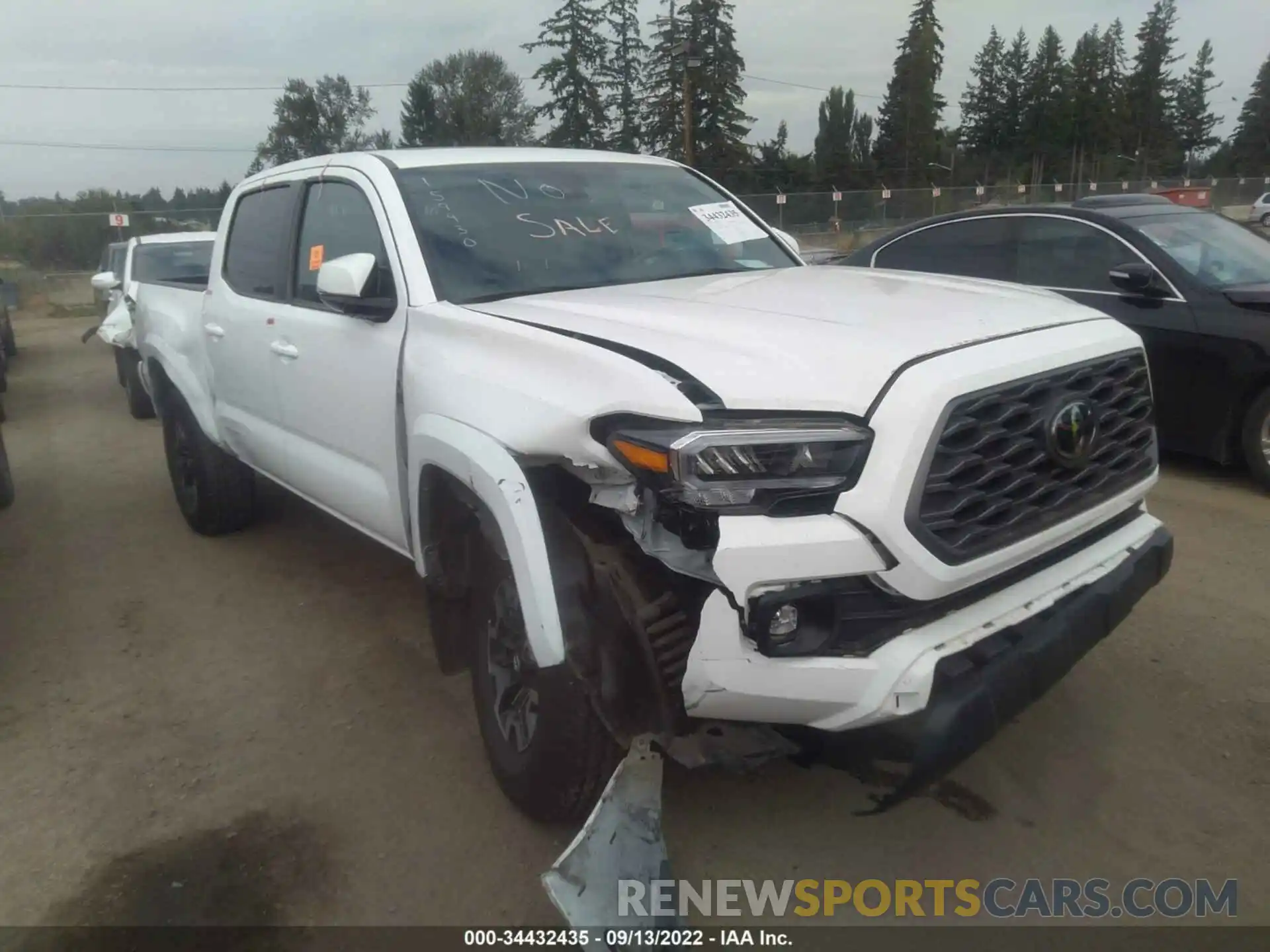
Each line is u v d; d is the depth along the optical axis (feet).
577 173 13.69
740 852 9.79
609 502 8.19
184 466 19.27
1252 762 10.90
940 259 24.22
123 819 10.56
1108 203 22.40
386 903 9.24
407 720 12.38
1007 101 246.27
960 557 7.89
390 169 12.50
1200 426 19.99
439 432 9.66
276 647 14.48
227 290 16.03
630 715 8.29
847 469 7.63
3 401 37.40
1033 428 8.52
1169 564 10.54
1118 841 9.79
